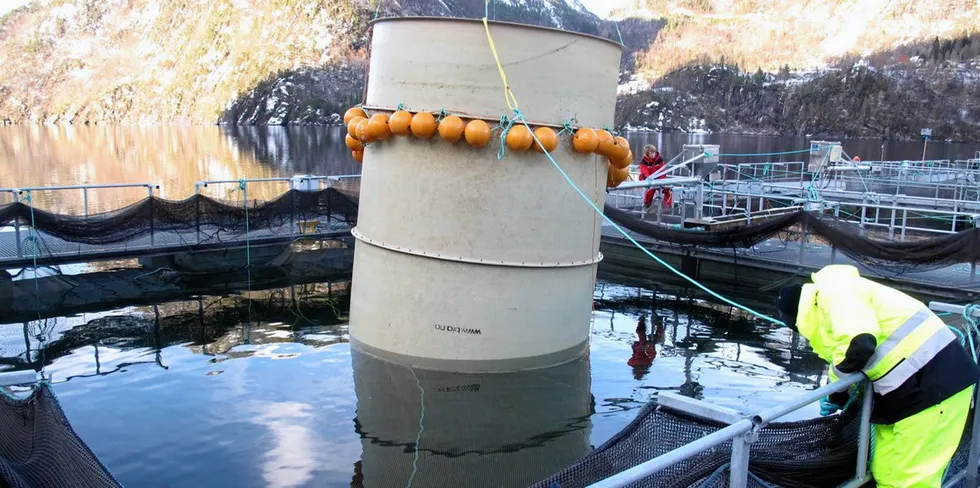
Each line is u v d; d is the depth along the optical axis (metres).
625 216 13.02
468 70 6.43
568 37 6.57
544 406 6.18
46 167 46.25
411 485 4.69
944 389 3.40
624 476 2.23
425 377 6.77
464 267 6.78
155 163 50.44
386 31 6.86
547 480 3.00
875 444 3.70
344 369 7.04
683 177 14.52
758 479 3.19
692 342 8.54
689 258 13.22
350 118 7.34
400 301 7.04
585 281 7.37
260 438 5.46
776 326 9.37
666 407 3.32
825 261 12.05
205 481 4.74
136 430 5.64
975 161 24.67
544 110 6.58
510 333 6.92
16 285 11.34
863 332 3.30
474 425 5.75
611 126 7.25
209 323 9.29
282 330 8.85
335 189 14.30
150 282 11.82
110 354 7.87
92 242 11.88
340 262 13.46
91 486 2.89
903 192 20.98
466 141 6.53
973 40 185.88
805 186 18.31
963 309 4.07
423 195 6.76
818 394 3.20
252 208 13.45
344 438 5.46
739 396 6.66
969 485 3.90
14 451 3.65
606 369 7.32
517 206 6.68
